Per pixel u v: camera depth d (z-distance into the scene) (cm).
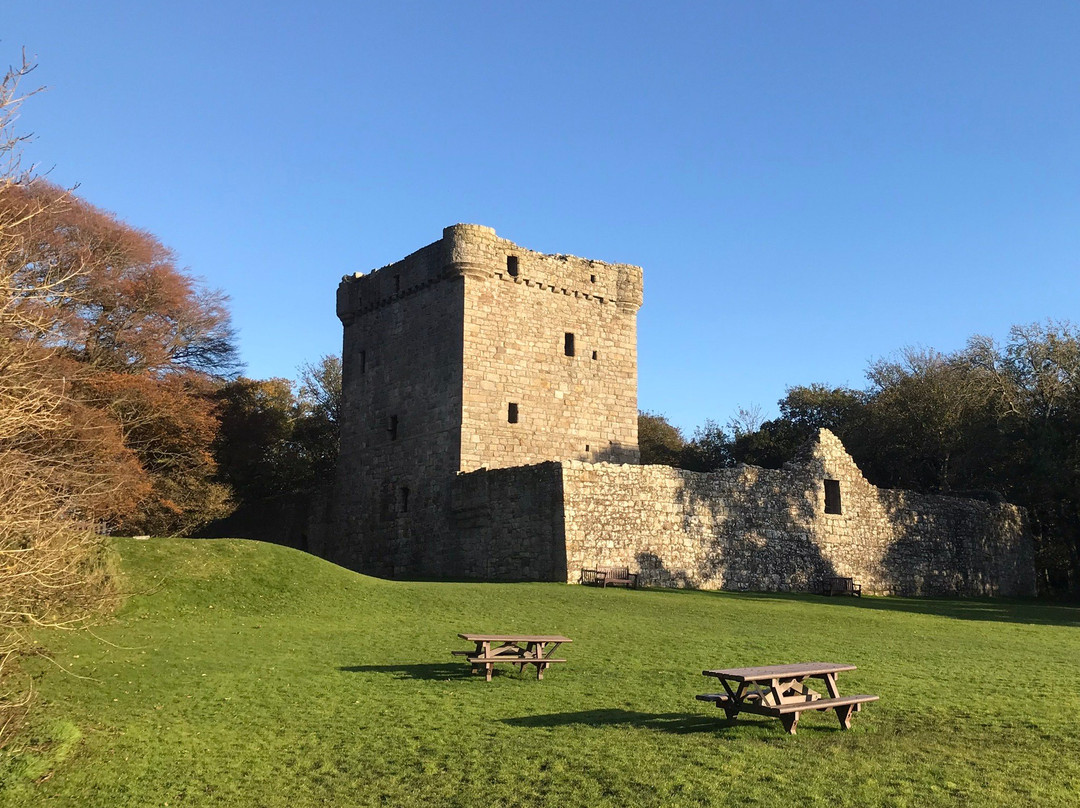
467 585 3219
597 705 1560
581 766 1237
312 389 6912
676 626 2438
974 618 3152
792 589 4041
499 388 4600
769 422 7219
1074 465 4716
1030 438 5059
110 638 2144
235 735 1466
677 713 1494
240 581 2730
